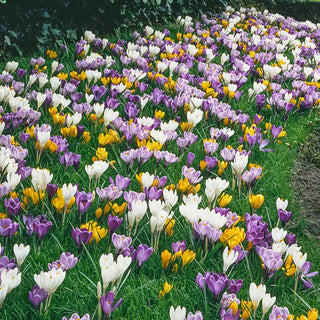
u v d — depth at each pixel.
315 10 14.98
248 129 4.68
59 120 4.39
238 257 2.89
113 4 8.55
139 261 2.77
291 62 8.80
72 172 3.90
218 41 8.59
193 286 2.81
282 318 2.34
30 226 2.89
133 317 2.54
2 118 4.22
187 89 5.55
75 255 2.97
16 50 7.12
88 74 5.54
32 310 2.43
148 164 4.08
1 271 2.39
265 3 14.05
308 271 2.88
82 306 2.56
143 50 6.90
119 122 4.38
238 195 3.93
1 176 3.37
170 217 3.04
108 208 3.21
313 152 5.23
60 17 7.79
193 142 4.46
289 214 3.41
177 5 10.49
